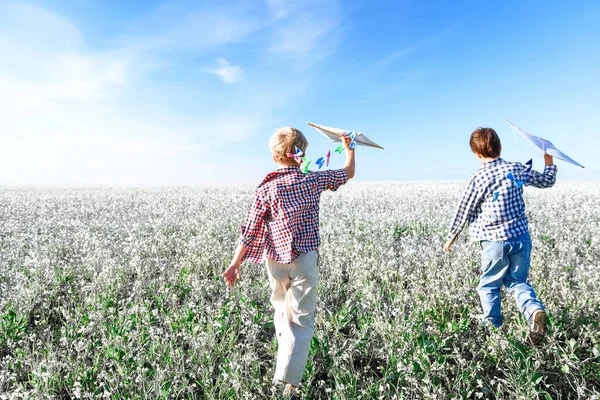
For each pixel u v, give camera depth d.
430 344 3.23
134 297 4.57
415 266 5.50
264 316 4.04
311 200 2.75
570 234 6.82
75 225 8.96
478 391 2.94
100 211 11.81
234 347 3.33
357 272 5.10
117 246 6.84
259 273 5.37
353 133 2.98
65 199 15.39
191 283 4.89
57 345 3.68
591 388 2.91
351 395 2.84
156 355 3.26
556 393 2.91
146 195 17.11
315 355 3.34
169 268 5.63
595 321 3.46
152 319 3.96
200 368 3.07
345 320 3.82
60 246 6.84
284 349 2.80
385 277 4.85
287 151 2.80
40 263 5.43
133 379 3.00
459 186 20.23
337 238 7.03
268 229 2.76
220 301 4.17
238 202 12.87
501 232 3.33
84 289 4.56
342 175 2.94
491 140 3.44
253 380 2.94
